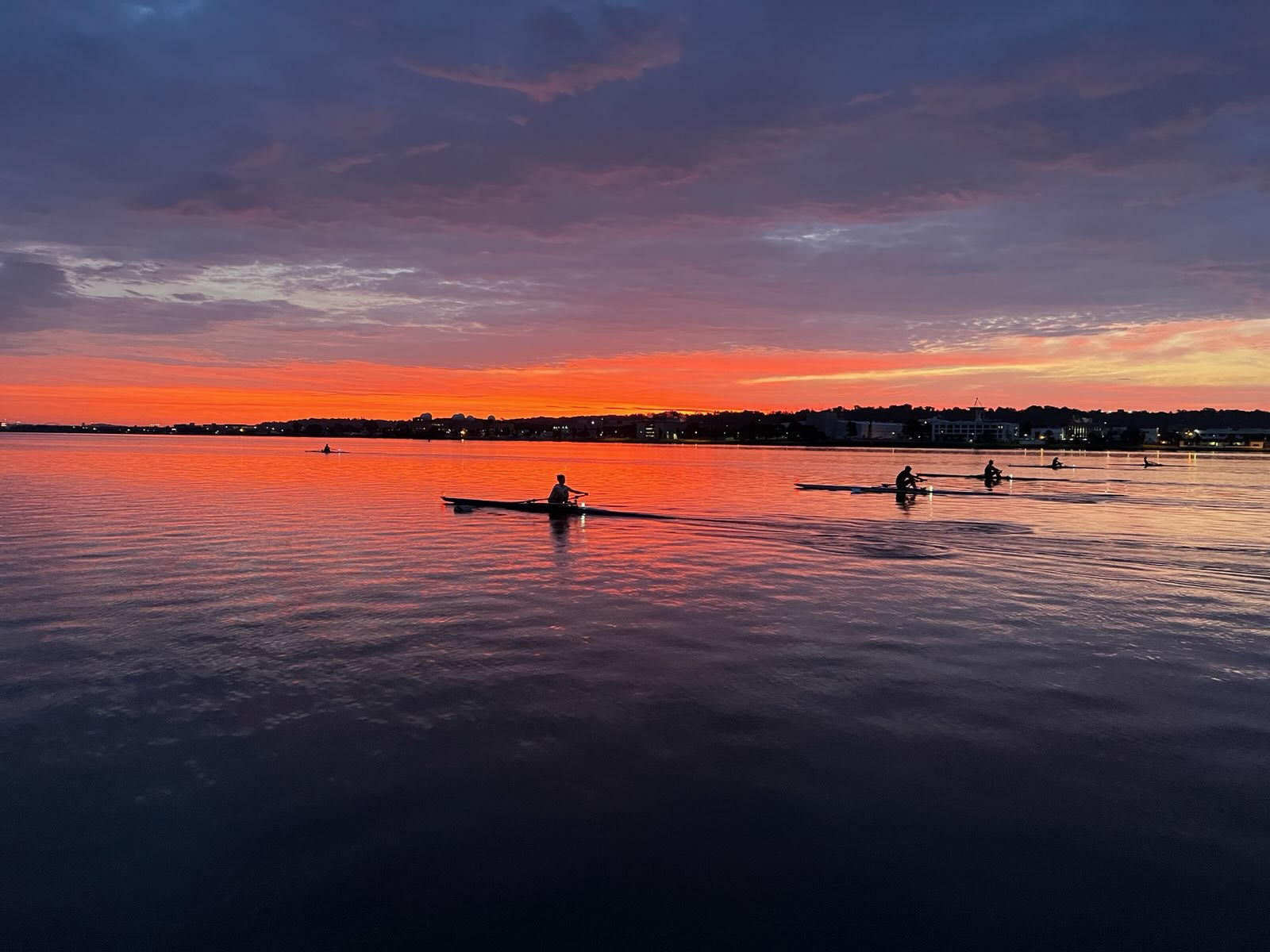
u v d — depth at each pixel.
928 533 25.89
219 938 5.32
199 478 56.25
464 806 6.95
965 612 14.12
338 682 10.20
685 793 7.18
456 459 116.12
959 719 8.89
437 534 25.48
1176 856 6.16
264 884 5.89
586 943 5.23
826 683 10.13
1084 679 10.27
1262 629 12.90
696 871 6.00
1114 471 82.75
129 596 15.55
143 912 5.59
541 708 9.27
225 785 7.37
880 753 7.99
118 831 6.58
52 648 11.74
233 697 9.63
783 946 5.19
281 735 8.50
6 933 5.36
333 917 5.51
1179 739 8.32
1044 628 12.99
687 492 47.16
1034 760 7.81
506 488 49.06
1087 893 5.73
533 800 7.05
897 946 5.19
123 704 9.42
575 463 102.31
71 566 19.09
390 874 5.99
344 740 8.35
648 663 11.02
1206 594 15.77
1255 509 36.41
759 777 7.46
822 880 5.89
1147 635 12.47
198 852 6.29
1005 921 5.44
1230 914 5.50
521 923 5.44
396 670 10.73
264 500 38.62
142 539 24.06
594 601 15.20
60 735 8.51
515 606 14.69
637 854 6.23
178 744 8.27
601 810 6.87
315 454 129.88
